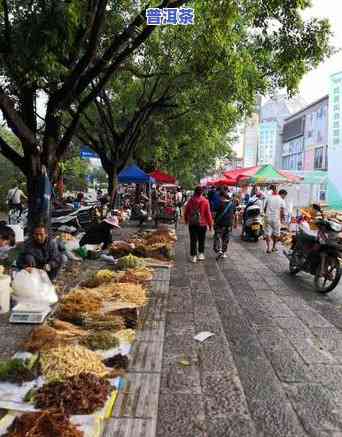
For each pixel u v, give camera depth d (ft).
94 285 24.14
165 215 64.90
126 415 11.21
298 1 26.66
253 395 12.64
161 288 25.20
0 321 17.92
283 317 20.38
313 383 13.52
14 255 30.27
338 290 26.27
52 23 23.17
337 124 82.07
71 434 9.78
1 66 25.36
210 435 10.57
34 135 27.89
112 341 15.49
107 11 35.12
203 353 15.61
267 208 41.24
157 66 51.72
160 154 79.51
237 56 36.47
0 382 12.35
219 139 103.91
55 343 14.88
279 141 209.87
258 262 35.83
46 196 28.58
